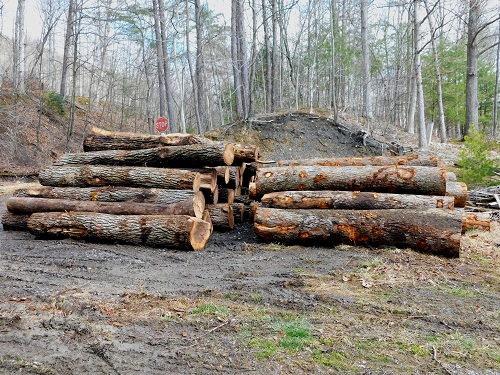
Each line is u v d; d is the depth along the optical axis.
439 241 5.24
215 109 29.45
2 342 2.82
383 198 6.12
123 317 3.29
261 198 7.28
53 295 3.79
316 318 3.32
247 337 2.95
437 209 5.66
